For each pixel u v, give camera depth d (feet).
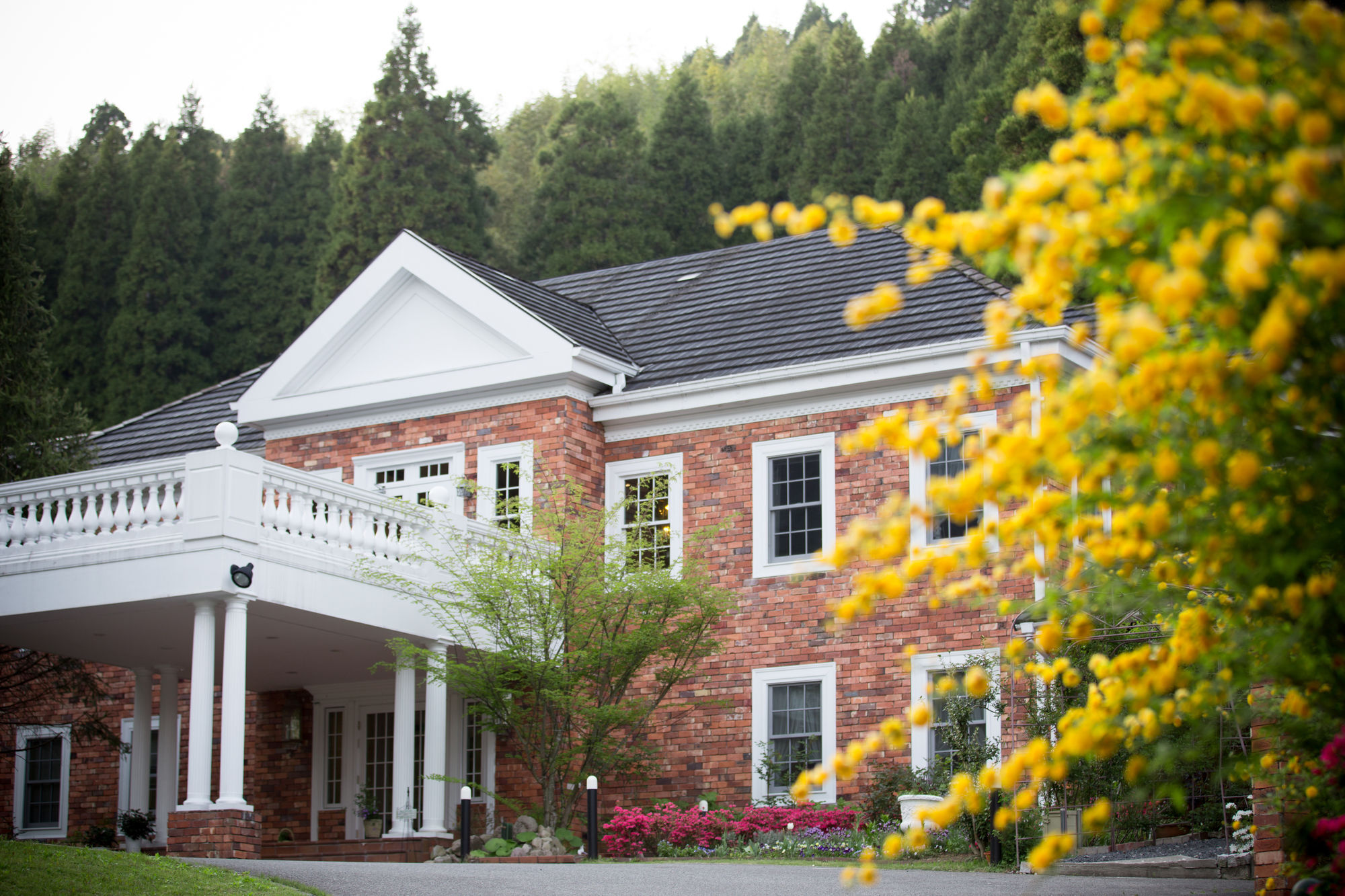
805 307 79.77
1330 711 18.60
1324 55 13.50
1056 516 16.72
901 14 189.57
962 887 44.62
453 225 176.45
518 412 77.41
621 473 77.41
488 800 73.20
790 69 187.83
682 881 46.73
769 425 73.92
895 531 15.88
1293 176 12.82
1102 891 42.37
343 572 62.39
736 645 72.33
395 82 181.98
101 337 179.52
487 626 65.57
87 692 80.89
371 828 76.43
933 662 67.21
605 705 65.10
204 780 57.06
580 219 177.17
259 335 183.52
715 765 71.51
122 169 186.19
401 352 81.00
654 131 185.78
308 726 80.74
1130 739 18.65
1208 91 13.21
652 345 81.97
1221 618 18.47
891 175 160.66
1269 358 14.20
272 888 43.27
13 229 96.89
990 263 15.64
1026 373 16.30
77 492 61.21
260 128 193.98
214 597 57.88
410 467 80.28
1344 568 16.78
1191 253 13.26
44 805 86.02
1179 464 15.93
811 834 61.67
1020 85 135.23
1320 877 23.27
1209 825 54.85
